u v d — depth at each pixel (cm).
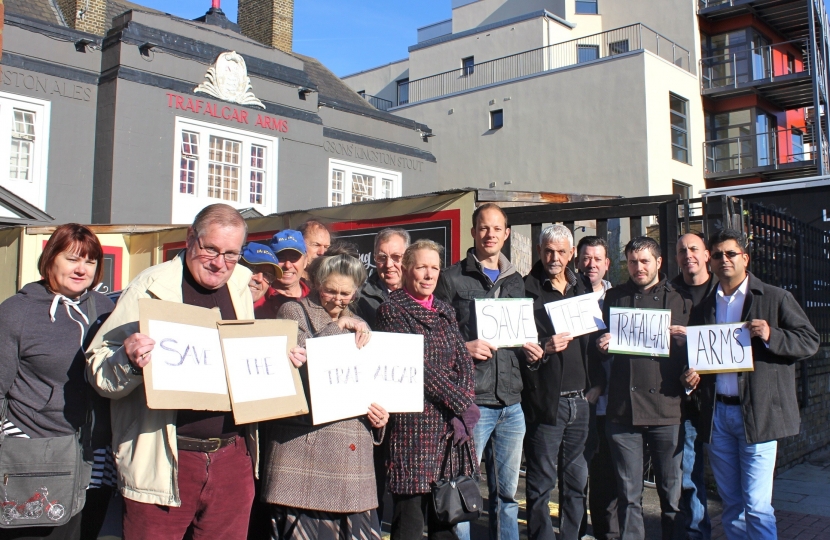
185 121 1634
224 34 1750
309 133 1892
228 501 319
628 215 632
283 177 1822
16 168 1450
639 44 2575
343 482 344
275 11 2150
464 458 387
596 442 495
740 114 2509
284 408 316
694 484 501
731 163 2489
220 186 1712
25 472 302
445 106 2611
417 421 378
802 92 2528
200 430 311
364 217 845
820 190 1091
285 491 343
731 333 427
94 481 357
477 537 536
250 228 1021
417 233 793
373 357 359
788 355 418
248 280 346
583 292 491
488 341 433
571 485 470
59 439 310
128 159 1535
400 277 480
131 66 1558
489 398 437
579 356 478
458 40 2916
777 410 421
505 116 2450
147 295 307
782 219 793
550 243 477
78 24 1655
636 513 450
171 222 1600
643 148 2120
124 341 281
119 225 1272
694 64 2464
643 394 448
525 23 2722
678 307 470
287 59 1908
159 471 296
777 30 2680
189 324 296
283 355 325
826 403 891
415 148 2250
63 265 319
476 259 470
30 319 310
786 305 429
